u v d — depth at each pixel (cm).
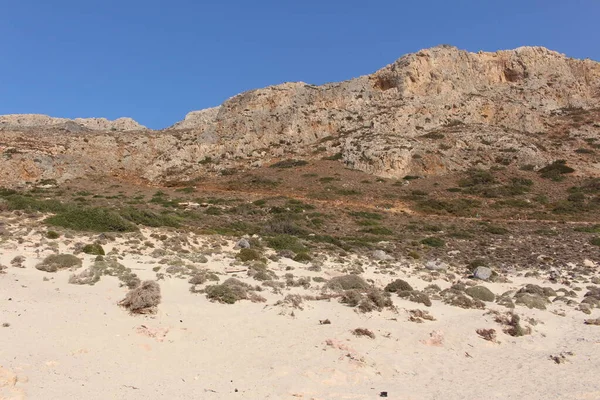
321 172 7719
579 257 3872
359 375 1128
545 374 1295
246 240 3173
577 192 6725
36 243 2391
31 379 870
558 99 10738
